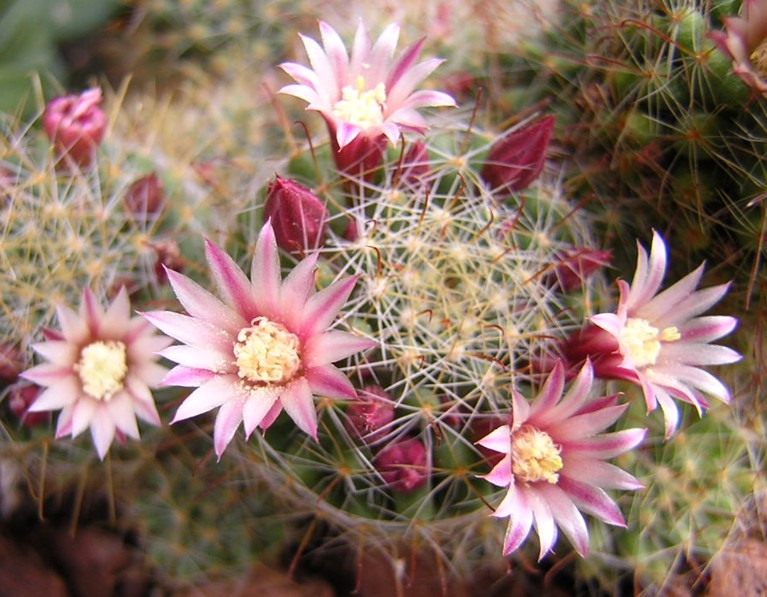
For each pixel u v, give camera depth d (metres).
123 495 0.10
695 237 0.10
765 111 0.09
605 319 0.08
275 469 0.09
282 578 0.11
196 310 0.07
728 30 0.08
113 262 0.09
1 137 0.10
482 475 0.08
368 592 0.11
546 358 0.09
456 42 0.11
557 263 0.09
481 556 0.10
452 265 0.09
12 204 0.09
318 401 0.08
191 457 0.10
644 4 0.10
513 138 0.09
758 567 0.10
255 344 0.07
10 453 0.09
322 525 0.10
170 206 0.10
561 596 0.10
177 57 0.13
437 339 0.08
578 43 0.10
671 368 0.08
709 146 0.09
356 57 0.09
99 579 0.11
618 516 0.08
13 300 0.09
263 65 0.13
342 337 0.07
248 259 0.09
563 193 0.10
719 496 0.10
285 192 0.08
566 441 0.08
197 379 0.07
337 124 0.08
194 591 0.11
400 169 0.09
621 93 0.10
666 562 0.10
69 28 0.13
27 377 0.08
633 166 0.10
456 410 0.08
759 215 0.09
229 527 0.10
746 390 0.10
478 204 0.09
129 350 0.08
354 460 0.08
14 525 0.11
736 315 0.10
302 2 0.12
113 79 0.14
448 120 0.10
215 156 0.12
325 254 0.09
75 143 0.09
